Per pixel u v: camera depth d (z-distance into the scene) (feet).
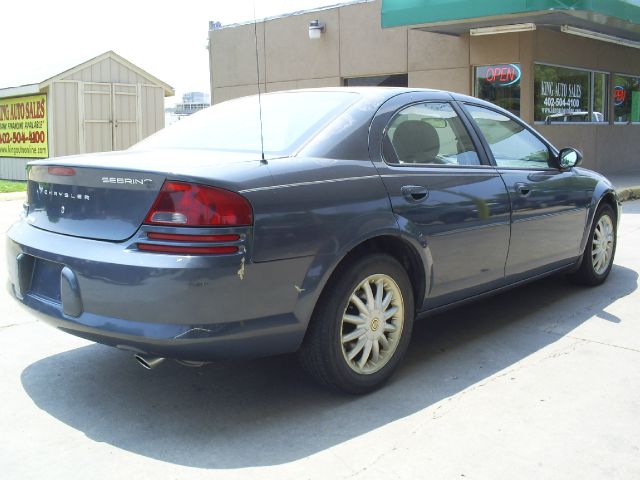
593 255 18.81
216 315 9.75
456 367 13.24
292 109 13.12
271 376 12.86
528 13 37.81
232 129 13.08
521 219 14.99
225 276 9.71
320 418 11.07
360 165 11.78
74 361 13.64
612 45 52.31
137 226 10.01
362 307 11.62
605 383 12.36
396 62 50.01
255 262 9.96
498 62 44.88
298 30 55.16
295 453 9.94
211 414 11.25
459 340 14.84
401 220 12.00
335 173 11.28
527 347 14.33
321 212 10.76
